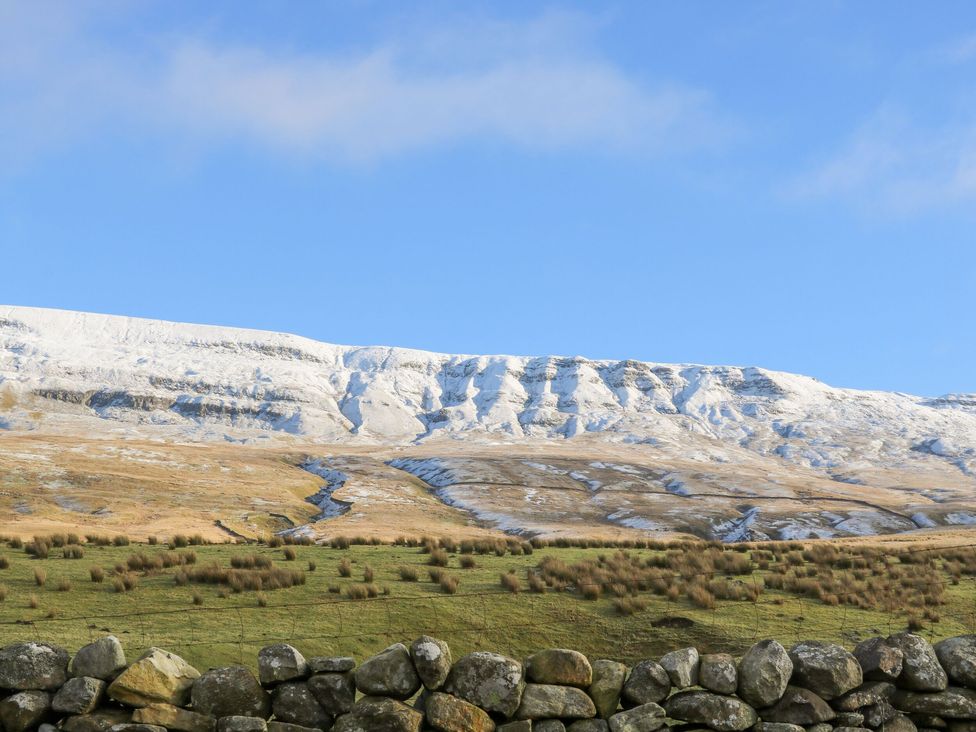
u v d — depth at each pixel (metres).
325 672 12.60
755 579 33.00
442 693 12.38
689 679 12.78
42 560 32.25
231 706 12.16
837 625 26.11
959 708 12.73
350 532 105.44
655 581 30.09
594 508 181.75
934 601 29.33
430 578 30.89
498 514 165.38
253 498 160.50
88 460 185.62
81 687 12.04
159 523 116.75
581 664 12.75
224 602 26.34
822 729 12.54
